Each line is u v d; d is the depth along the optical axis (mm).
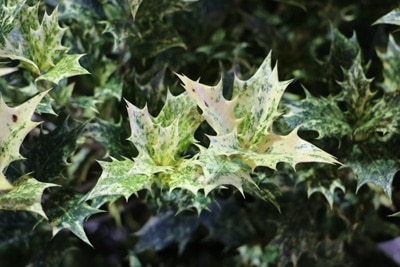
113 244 763
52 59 598
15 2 585
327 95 667
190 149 617
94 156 659
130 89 649
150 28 657
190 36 712
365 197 657
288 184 651
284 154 560
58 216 592
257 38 702
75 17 646
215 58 694
